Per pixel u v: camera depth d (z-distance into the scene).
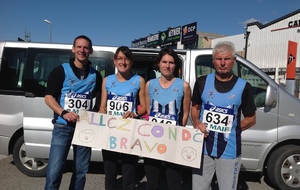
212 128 2.46
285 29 22.20
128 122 2.79
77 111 2.86
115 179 2.97
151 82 2.78
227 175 2.44
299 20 21.23
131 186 2.93
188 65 3.88
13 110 3.92
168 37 28.23
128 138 2.77
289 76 7.14
